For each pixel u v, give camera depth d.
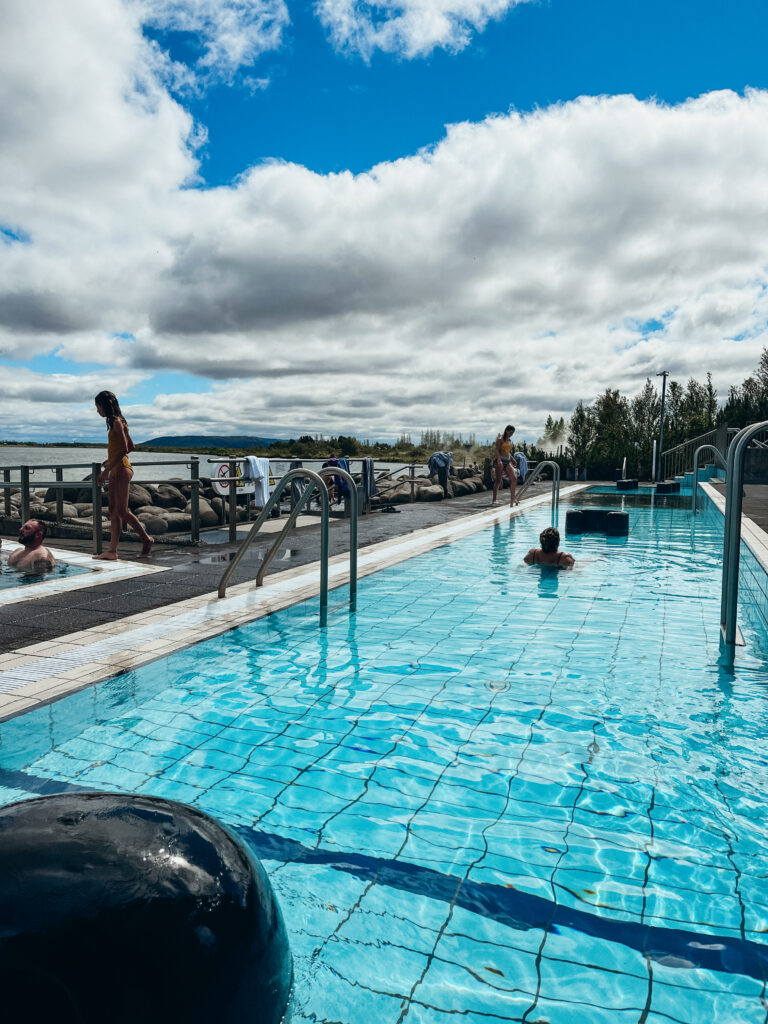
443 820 2.36
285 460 12.11
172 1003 1.04
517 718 3.27
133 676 3.56
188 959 1.08
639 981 1.61
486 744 2.98
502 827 2.31
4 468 10.05
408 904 1.90
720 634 4.69
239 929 1.19
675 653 4.30
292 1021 1.44
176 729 3.17
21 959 0.98
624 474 23.45
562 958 1.69
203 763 2.81
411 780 2.66
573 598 5.91
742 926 1.80
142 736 3.09
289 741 3.02
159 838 1.25
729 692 3.61
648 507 14.48
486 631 4.83
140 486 11.92
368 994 1.56
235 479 9.05
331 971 1.63
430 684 3.76
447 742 3.01
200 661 4.10
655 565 7.54
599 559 7.93
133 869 1.15
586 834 2.27
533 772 2.72
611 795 2.54
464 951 1.71
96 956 1.01
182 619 4.68
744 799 2.51
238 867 1.30
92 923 1.04
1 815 1.29
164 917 1.09
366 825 2.33
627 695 3.58
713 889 1.97
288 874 2.04
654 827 2.32
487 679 3.83
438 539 9.26
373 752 2.91
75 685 3.29
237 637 4.49
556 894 1.94
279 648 4.45
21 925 1.02
